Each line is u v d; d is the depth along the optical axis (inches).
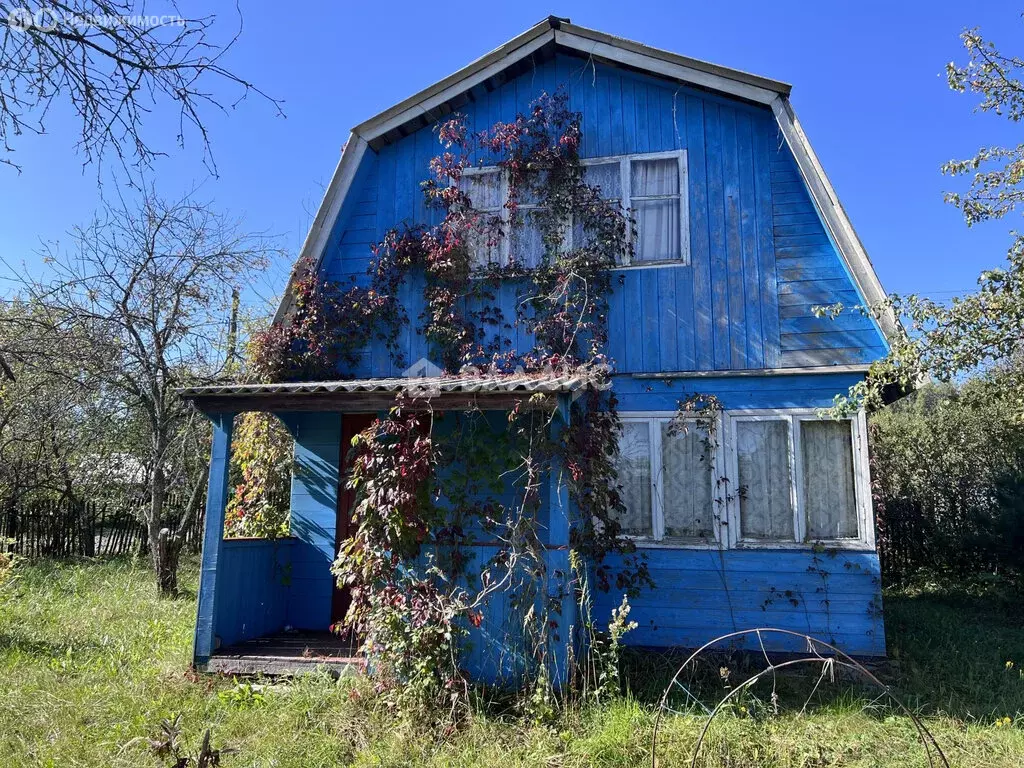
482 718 227.9
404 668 242.2
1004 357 317.7
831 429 326.6
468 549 264.2
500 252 374.3
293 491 365.7
